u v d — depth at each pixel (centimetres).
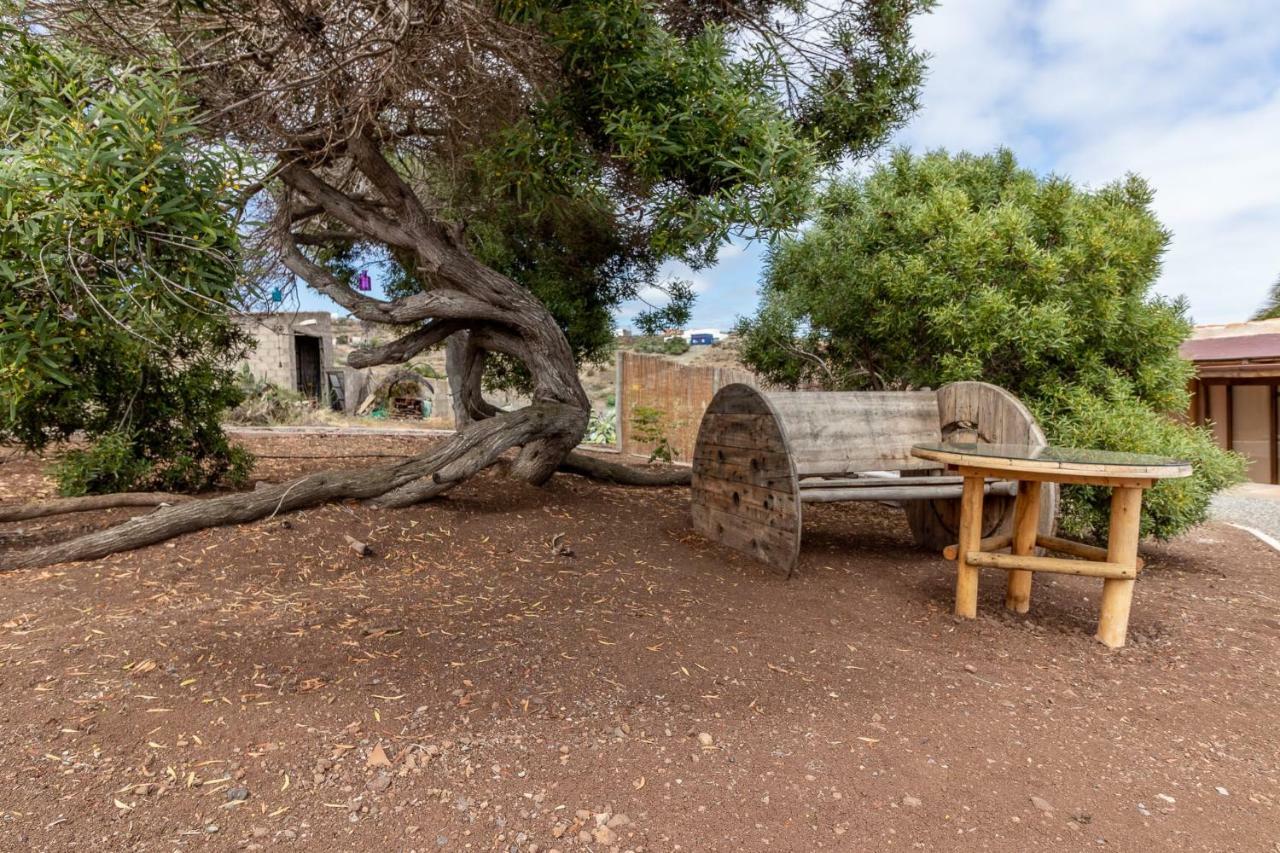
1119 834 215
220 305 314
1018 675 330
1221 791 242
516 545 468
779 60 500
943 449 414
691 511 568
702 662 317
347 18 379
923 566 506
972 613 401
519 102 507
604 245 777
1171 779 248
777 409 484
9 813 194
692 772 234
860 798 225
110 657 285
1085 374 573
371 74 414
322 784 217
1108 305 565
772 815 215
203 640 305
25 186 253
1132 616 422
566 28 401
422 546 449
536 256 799
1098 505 531
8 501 548
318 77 383
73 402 540
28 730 231
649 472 770
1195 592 479
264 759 226
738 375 930
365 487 503
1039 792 235
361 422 1363
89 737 230
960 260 594
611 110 437
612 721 262
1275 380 1141
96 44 374
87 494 546
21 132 275
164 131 274
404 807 209
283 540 434
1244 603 455
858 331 721
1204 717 297
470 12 388
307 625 327
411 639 318
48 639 300
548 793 219
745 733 261
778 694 293
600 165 504
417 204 576
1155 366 584
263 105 424
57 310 299
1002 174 721
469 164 622
